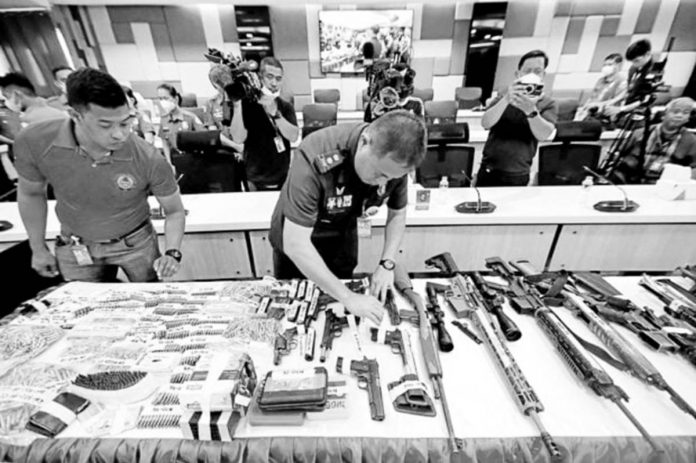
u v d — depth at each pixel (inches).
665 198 68.9
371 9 202.1
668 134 86.7
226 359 28.0
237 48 213.0
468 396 28.0
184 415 25.0
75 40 201.8
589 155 86.3
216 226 65.0
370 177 32.4
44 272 50.0
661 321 34.5
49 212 67.2
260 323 34.8
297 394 25.9
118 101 35.4
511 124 74.0
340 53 213.3
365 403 27.4
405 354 31.3
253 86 71.3
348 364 30.6
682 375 29.3
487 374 30.0
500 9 197.9
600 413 26.5
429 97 206.1
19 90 82.3
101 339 33.0
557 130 84.4
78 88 33.9
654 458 24.3
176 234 51.8
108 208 46.7
